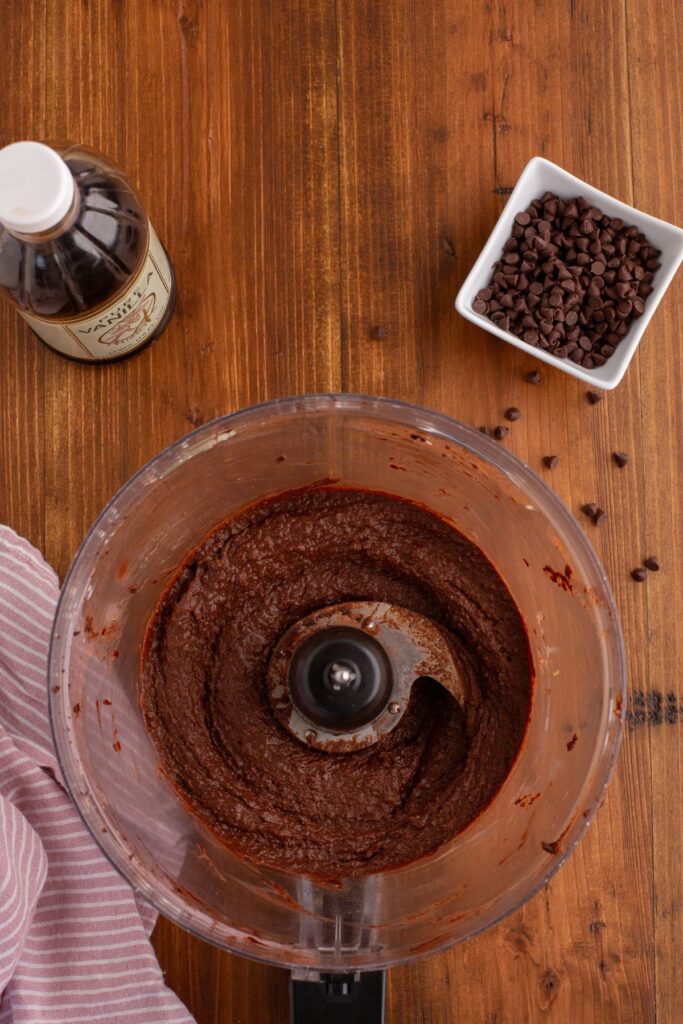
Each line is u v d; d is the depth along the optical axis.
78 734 0.65
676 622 0.75
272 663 0.69
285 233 0.75
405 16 0.75
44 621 0.72
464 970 0.74
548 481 0.75
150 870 0.66
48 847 0.71
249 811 0.69
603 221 0.73
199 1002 0.73
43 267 0.65
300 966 0.64
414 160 0.75
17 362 0.74
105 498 0.74
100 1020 0.70
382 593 0.70
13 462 0.74
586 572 0.67
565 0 0.76
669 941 0.74
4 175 0.61
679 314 0.75
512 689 0.69
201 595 0.69
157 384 0.74
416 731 0.69
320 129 0.75
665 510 0.75
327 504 0.70
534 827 0.67
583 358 0.73
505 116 0.75
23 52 0.75
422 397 0.75
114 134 0.75
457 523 0.70
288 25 0.75
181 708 0.69
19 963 0.70
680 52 0.76
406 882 0.68
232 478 0.69
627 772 0.74
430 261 0.75
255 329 0.74
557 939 0.74
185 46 0.75
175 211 0.75
